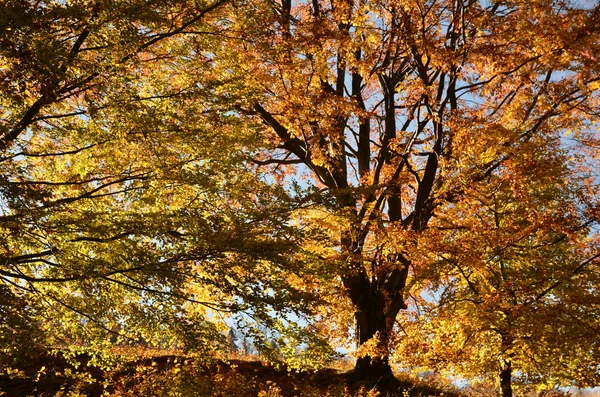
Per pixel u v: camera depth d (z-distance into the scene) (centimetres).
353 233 1212
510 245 1082
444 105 1267
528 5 1217
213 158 807
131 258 703
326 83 1433
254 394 1113
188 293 739
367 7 1204
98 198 789
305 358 879
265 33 946
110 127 726
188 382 769
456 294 1145
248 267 732
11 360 652
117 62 719
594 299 986
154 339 796
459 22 1282
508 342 1018
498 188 1133
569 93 1236
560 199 1158
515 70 1227
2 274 682
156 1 721
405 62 1411
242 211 790
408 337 1112
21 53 616
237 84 854
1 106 728
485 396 1227
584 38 1141
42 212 650
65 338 800
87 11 669
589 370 1025
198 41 855
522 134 1201
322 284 1095
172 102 775
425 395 1294
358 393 1172
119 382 837
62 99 730
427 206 1302
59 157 810
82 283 711
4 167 691
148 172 754
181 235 727
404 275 1380
